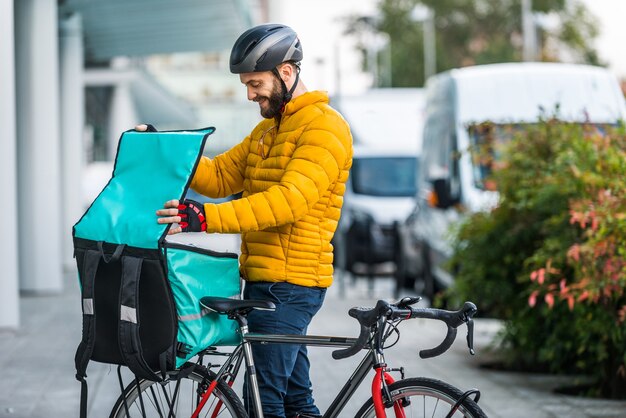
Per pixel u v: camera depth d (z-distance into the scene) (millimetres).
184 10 23484
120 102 36500
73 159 22891
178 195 4977
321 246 5406
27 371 10375
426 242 16766
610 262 8445
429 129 17188
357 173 22531
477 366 10992
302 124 5297
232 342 5312
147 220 4977
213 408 5285
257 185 5434
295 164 5195
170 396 5387
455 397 4836
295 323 5387
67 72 22719
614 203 8555
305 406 5727
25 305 16172
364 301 18469
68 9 21938
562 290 8664
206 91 70875
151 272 4941
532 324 10070
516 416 8320
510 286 10570
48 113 17266
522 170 10695
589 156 9555
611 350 9133
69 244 23219
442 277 15859
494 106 14867
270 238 5367
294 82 5379
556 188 9867
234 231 5098
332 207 5410
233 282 5227
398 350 12109
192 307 5012
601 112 14633
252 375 5191
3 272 13188
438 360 11359
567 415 8359
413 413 4957
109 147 37219
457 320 4766
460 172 14695
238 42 5340
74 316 14812
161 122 52625
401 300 4883
